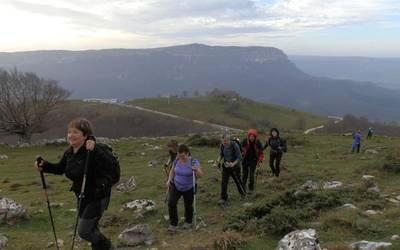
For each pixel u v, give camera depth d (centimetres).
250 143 1967
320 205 1412
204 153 4078
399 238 1039
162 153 4291
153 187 2338
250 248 1091
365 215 1271
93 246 882
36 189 2686
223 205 1748
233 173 1792
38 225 1599
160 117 17475
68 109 16388
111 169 842
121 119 16350
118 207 1850
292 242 985
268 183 2144
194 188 1396
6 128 6744
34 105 6850
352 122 16488
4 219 1598
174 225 1390
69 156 843
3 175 3547
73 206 1920
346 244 1023
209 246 1113
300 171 2483
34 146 5759
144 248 1206
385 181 2092
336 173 2372
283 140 2355
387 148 4125
